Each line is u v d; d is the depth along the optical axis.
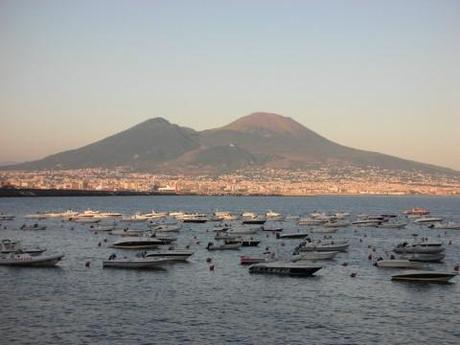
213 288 81.31
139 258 98.81
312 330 61.16
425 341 58.09
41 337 57.81
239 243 129.12
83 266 99.50
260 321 64.19
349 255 117.50
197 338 58.00
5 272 92.75
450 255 121.19
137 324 62.41
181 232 171.62
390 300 74.50
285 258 109.81
